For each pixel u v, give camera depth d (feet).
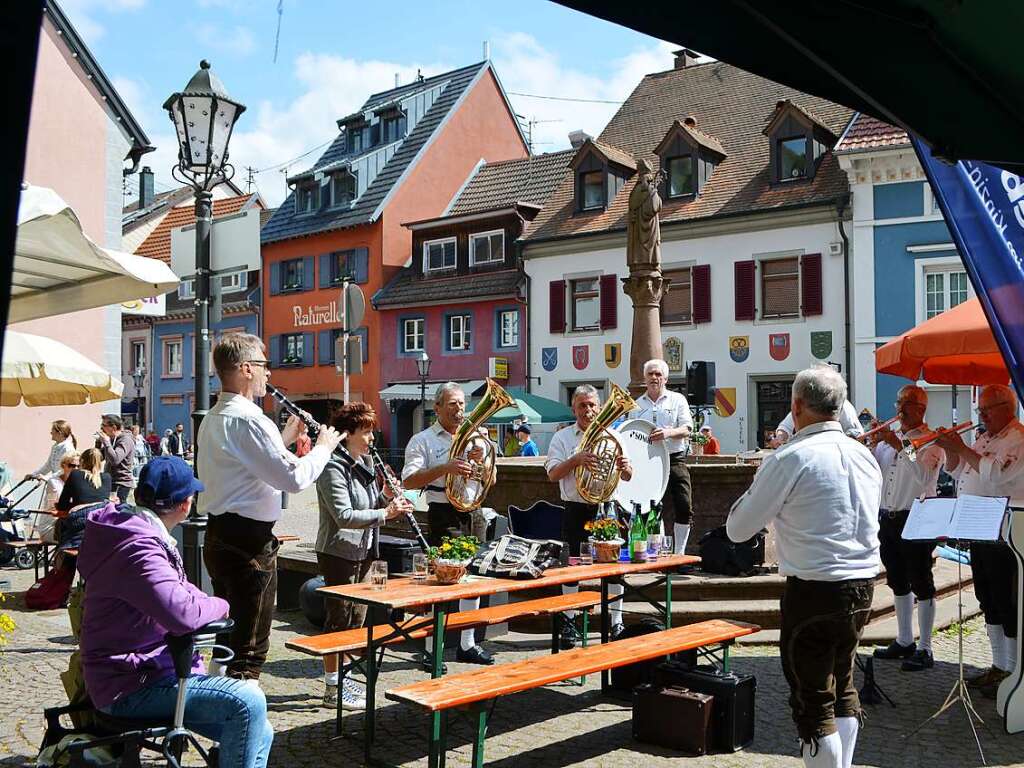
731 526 15.03
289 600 32.24
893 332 83.25
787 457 14.39
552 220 107.86
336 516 19.76
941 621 28.58
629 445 27.07
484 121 134.72
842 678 14.69
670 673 18.62
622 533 24.59
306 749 17.58
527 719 19.76
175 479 13.24
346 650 17.44
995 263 14.24
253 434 15.90
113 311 57.47
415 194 127.13
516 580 18.84
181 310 149.18
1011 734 18.99
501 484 35.94
